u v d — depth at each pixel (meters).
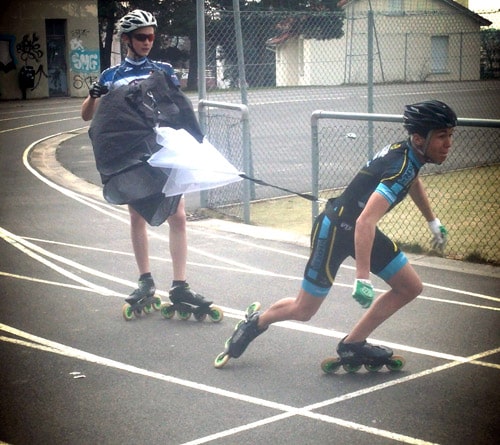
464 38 31.58
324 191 12.32
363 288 4.52
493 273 7.77
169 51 42.66
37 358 5.68
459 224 9.86
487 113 22.45
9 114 28.75
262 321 5.31
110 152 5.96
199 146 5.90
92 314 6.69
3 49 36.53
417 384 5.09
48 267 8.20
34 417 4.68
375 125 20.34
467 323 6.31
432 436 4.35
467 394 4.92
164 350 5.81
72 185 13.41
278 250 8.82
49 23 37.91
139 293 6.52
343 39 29.58
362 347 5.21
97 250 8.91
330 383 5.14
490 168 14.14
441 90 27.98
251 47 14.58
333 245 4.88
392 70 32.09
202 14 10.66
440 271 7.86
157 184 5.92
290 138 18.59
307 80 27.17
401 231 9.55
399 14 15.26
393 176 4.63
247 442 4.32
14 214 10.95
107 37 41.78
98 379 5.27
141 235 6.51
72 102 34.75
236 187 11.25
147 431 4.48
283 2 33.59
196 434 4.43
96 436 4.43
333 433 4.41
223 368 5.44
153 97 6.04
